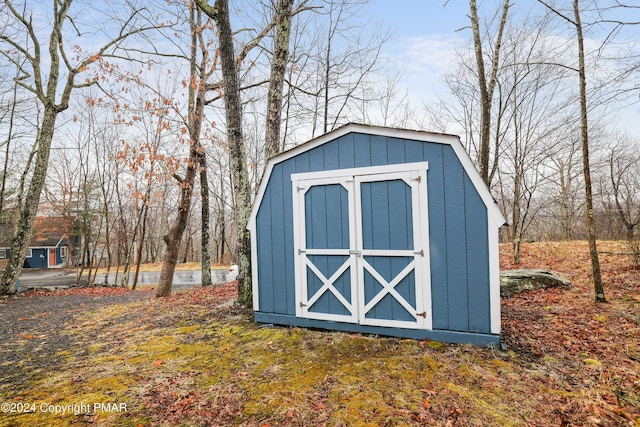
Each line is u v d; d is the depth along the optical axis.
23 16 11.69
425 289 4.28
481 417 2.74
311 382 3.39
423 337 4.28
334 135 4.77
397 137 4.43
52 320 7.04
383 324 4.49
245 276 6.41
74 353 4.64
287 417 2.84
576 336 4.48
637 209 20.44
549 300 6.35
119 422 2.83
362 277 4.62
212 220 33.88
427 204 4.27
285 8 6.61
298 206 5.03
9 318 7.50
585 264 9.68
